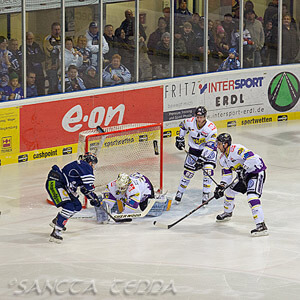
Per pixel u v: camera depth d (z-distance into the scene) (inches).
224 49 1268.5
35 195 879.7
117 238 727.1
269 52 1321.4
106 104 1122.7
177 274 629.0
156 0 1173.1
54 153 1071.0
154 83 1177.4
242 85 1286.9
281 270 640.4
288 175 975.6
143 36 1167.6
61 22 1062.4
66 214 708.7
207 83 1244.5
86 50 1099.3
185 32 1216.8
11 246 700.0
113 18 1127.0
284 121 1339.8
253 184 738.2
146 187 791.7
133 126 892.0
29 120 1034.1
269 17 1307.8
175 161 1058.1
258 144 1155.9
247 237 733.3
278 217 799.1
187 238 729.6
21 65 1027.3
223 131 1246.3
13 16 1008.9
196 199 875.4
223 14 1255.5
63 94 1069.1
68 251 687.1
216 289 595.2
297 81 1344.7
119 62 1146.0
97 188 866.8
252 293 586.9
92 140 850.1
